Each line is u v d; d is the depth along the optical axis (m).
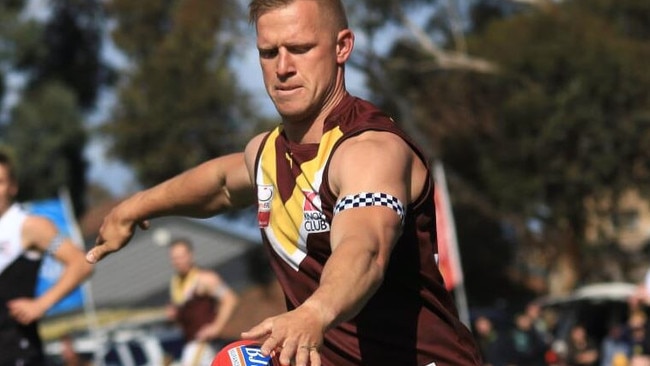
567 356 28.41
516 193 44.00
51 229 10.57
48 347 30.14
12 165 10.52
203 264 55.84
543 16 44.03
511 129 44.22
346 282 4.73
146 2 47.03
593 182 43.09
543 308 33.09
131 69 48.91
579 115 42.34
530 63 43.47
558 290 46.69
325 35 5.63
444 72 47.34
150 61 46.22
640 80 42.47
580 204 44.25
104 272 55.12
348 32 5.72
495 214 47.50
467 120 47.16
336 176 5.45
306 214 5.64
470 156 47.75
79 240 22.73
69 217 22.75
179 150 46.16
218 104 46.28
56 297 10.46
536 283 59.53
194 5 45.69
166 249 55.94
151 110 46.00
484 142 46.25
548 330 32.28
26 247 10.47
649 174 43.59
